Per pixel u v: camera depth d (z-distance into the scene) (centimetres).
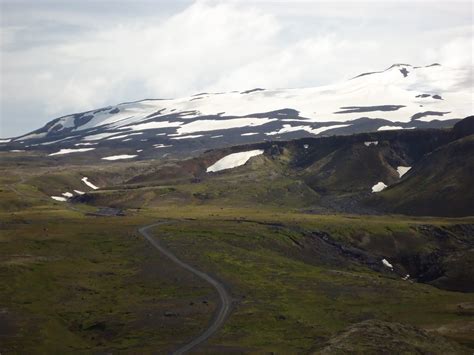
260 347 10481
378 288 16025
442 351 9356
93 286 15175
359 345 9044
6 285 14550
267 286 15588
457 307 13700
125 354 10331
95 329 12219
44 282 15162
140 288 15000
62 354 10712
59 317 12862
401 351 8938
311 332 11594
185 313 12825
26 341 11188
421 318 12825
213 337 11150
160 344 10819
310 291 15375
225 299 14012
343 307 13862
